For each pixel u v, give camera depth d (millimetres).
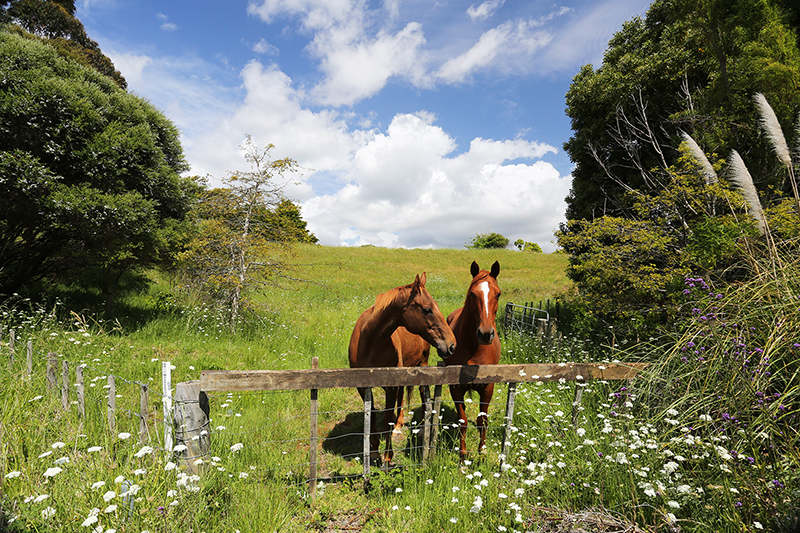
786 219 4668
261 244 9203
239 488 2859
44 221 7195
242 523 2549
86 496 2369
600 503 2615
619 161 10500
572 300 7180
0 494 2311
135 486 2113
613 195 9898
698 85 8711
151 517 2184
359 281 22156
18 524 2109
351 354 4203
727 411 2889
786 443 2488
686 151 5918
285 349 7840
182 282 11680
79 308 8453
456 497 2906
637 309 5984
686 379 3291
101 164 7363
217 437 3730
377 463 3711
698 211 6031
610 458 2738
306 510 2928
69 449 2979
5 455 2646
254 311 9547
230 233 9250
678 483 2535
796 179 5254
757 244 4461
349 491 3195
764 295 3494
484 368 3279
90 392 4348
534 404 4223
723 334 3303
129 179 8125
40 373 4586
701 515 2379
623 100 9727
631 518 2506
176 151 10039
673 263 5688
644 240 5930
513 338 8250
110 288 8703
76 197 6812
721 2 6539
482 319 3389
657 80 9234
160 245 8688
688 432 2877
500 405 4902
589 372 3484
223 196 9320
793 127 5500
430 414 3340
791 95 5824
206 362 6320
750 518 2244
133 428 3400
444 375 3232
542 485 2902
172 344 7066
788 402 2752
